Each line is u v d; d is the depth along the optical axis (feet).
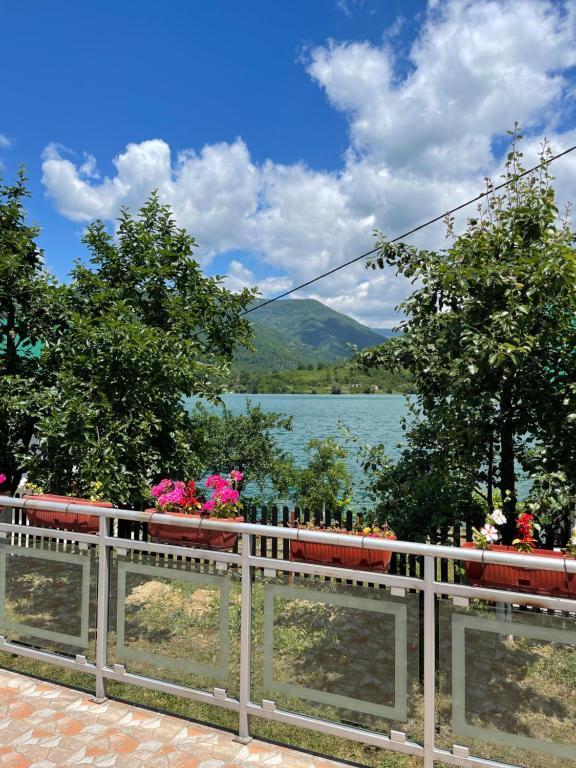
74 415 21.52
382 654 9.65
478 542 11.19
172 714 11.75
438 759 9.10
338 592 10.00
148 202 30.99
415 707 9.37
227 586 10.99
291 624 10.39
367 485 20.57
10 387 24.14
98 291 28.19
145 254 28.89
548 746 8.43
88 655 12.50
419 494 17.40
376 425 115.03
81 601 12.62
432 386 18.48
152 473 25.95
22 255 26.78
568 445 15.88
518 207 16.81
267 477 47.16
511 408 17.02
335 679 10.00
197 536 11.50
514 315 15.21
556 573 8.66
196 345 28.81
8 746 10.51
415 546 9.20
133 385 24.00
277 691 10.50
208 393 26.84
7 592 13.65
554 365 16.38
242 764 10.02
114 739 10.78
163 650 11.65
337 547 10.14
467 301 16.33
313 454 44.78
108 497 21.56
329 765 10.04
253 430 46.32
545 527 17.16
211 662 11.17
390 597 9.59
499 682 8.80
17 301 26.48
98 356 23.38
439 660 9.25
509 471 17.63
